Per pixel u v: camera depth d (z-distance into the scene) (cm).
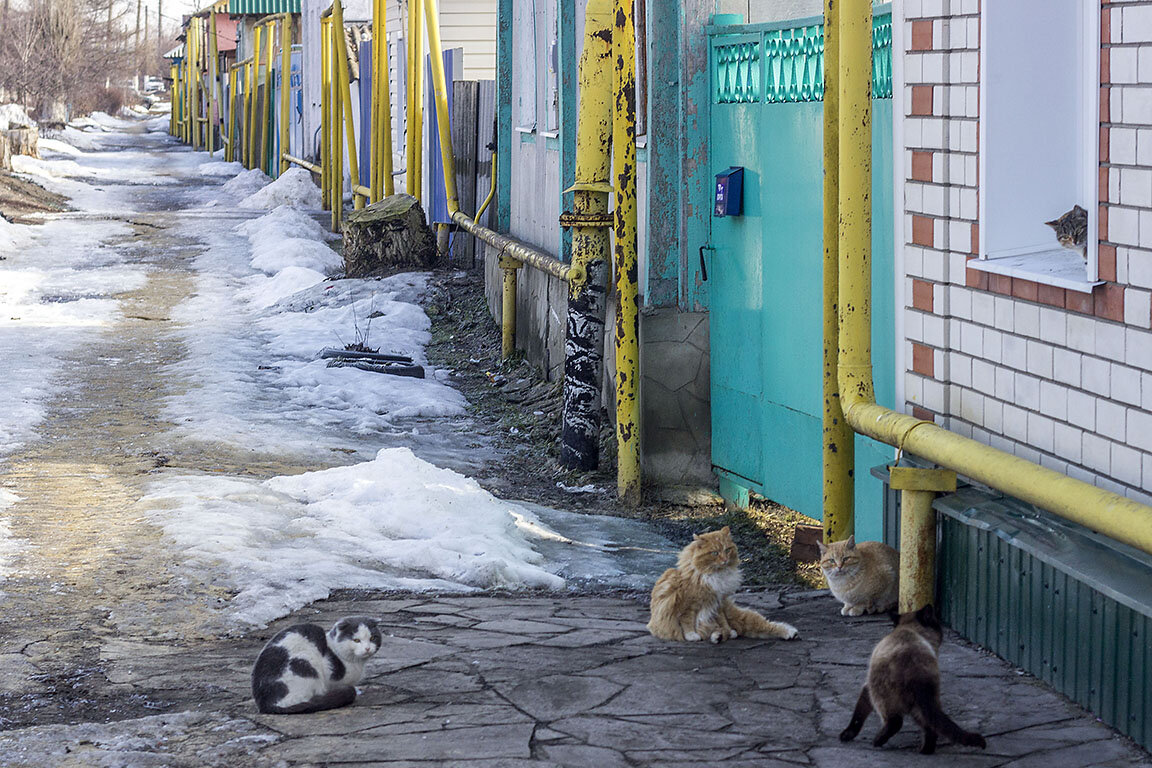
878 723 505
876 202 765
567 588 802
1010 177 618
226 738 495
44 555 788
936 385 673
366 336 1706
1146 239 509
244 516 877
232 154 5225
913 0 677
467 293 1944
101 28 9519
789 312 910
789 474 927
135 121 10538
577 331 1119
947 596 644
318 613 705
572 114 1342
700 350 1045
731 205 969
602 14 1051
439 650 621
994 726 504
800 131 878
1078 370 556
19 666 601
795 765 458
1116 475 532
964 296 648
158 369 1534
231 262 2433
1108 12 529
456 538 863
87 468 1048
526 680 570
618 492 1049
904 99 691
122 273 2291
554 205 1458
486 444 1265
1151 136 505
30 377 1455
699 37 1010
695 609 636
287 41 3931
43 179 3931
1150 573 493
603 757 468
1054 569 548
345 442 1198
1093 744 483
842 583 677
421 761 465
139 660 616
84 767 462
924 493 644
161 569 758
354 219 2103
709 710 524
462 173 2088
